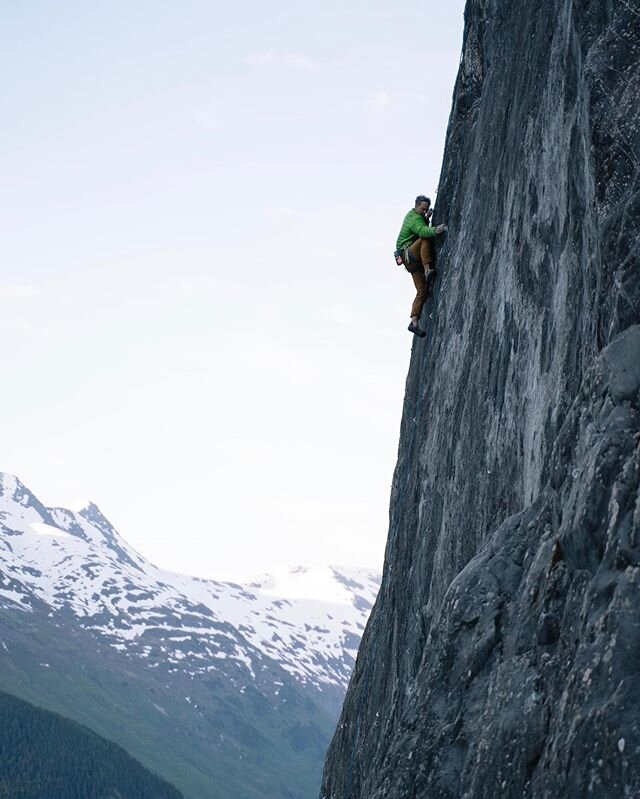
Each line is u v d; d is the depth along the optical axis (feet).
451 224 56.95
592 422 25.41
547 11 42.75
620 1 32.27
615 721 19.62
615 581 21.76
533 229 40.04
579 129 34.22
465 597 29.73
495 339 43.70
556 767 20.83
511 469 38.47
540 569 26.66
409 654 49.47
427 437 54.39
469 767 25.13
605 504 23.27
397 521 60.90
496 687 25.93
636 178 28.99
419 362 61.77
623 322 27.14
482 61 58.13
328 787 64.90
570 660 23.15
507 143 46.80
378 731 52.65
